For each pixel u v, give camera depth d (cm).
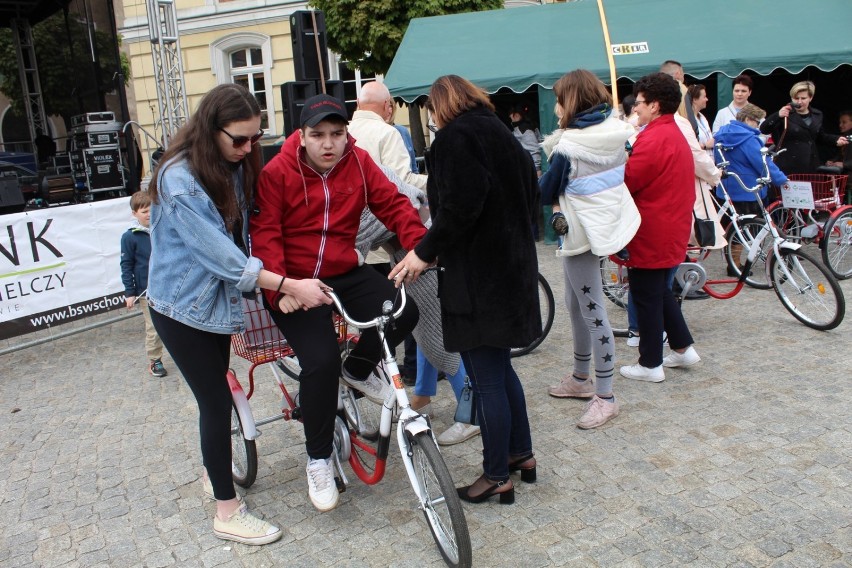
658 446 369
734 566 272
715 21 933
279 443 406
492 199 285
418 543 303
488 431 310
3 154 1321
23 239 600
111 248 664
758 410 402
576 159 360
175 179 271
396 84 955
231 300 291
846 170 770
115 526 332
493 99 1334
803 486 323
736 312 585
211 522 331
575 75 365
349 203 308
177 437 429
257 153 291
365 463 367
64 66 1291
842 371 449
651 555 282
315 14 676
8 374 573
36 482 382
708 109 1227
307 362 293
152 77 1792
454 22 1070
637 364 456
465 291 294
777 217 698
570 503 322
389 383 325
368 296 312
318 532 316
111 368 573
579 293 386
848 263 687
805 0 938
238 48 1758
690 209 414
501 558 286
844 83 1073
